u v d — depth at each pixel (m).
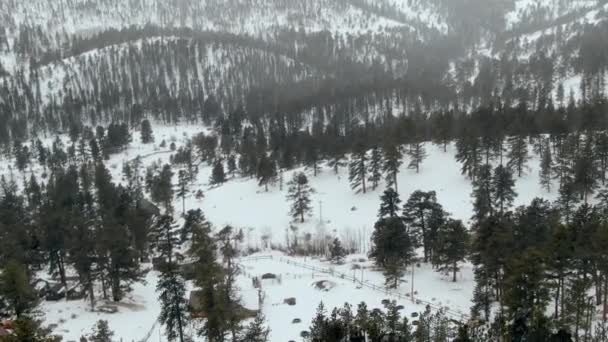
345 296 64.88
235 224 115.31
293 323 56.03
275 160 145.00
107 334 46.94
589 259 49.50
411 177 118.25
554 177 100.44
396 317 46.78
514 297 46.66
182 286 48.16
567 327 46.72
